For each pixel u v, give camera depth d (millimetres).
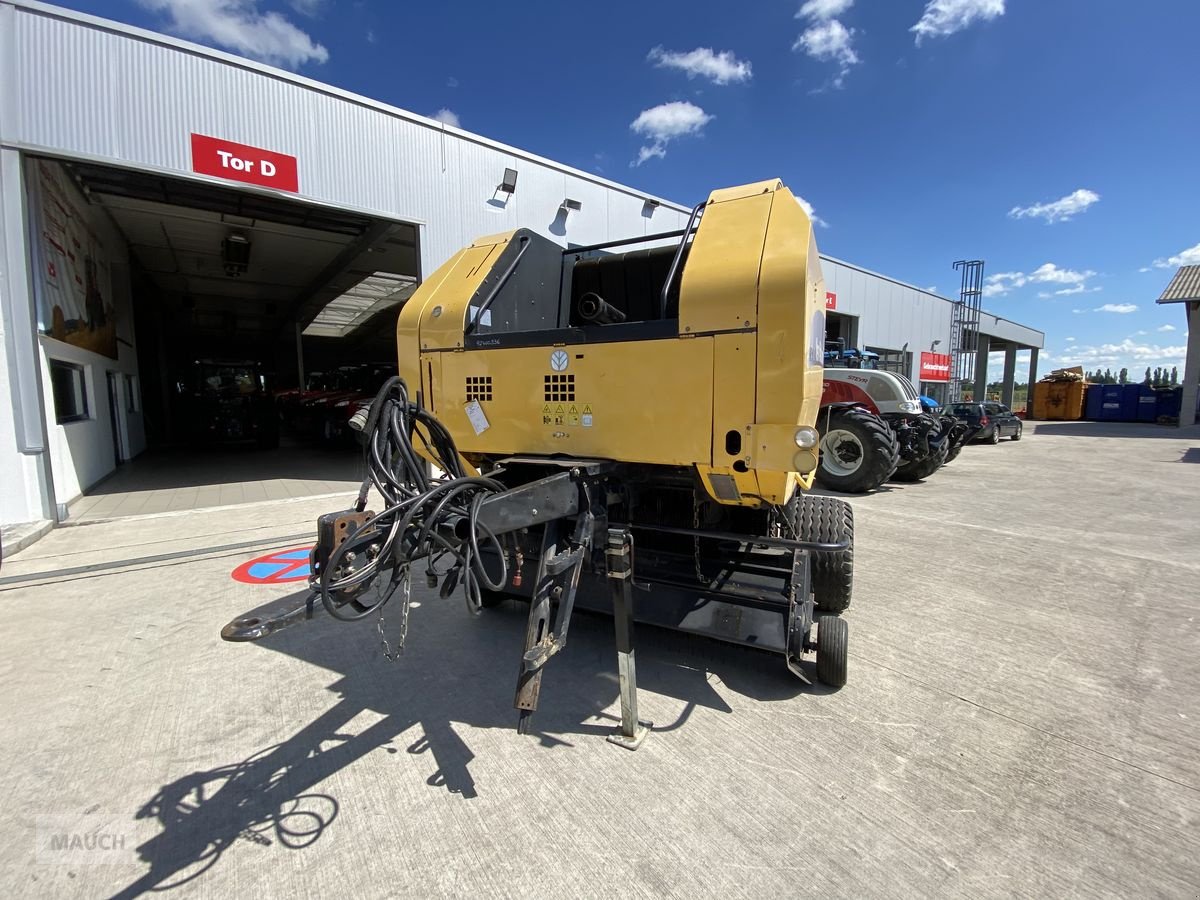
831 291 17328
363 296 16203
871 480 8383
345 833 1943
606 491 2771
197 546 5441
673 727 2568
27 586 4359
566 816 2018
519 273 3609
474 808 2061
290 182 6832
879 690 2879
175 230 10391
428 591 4309
